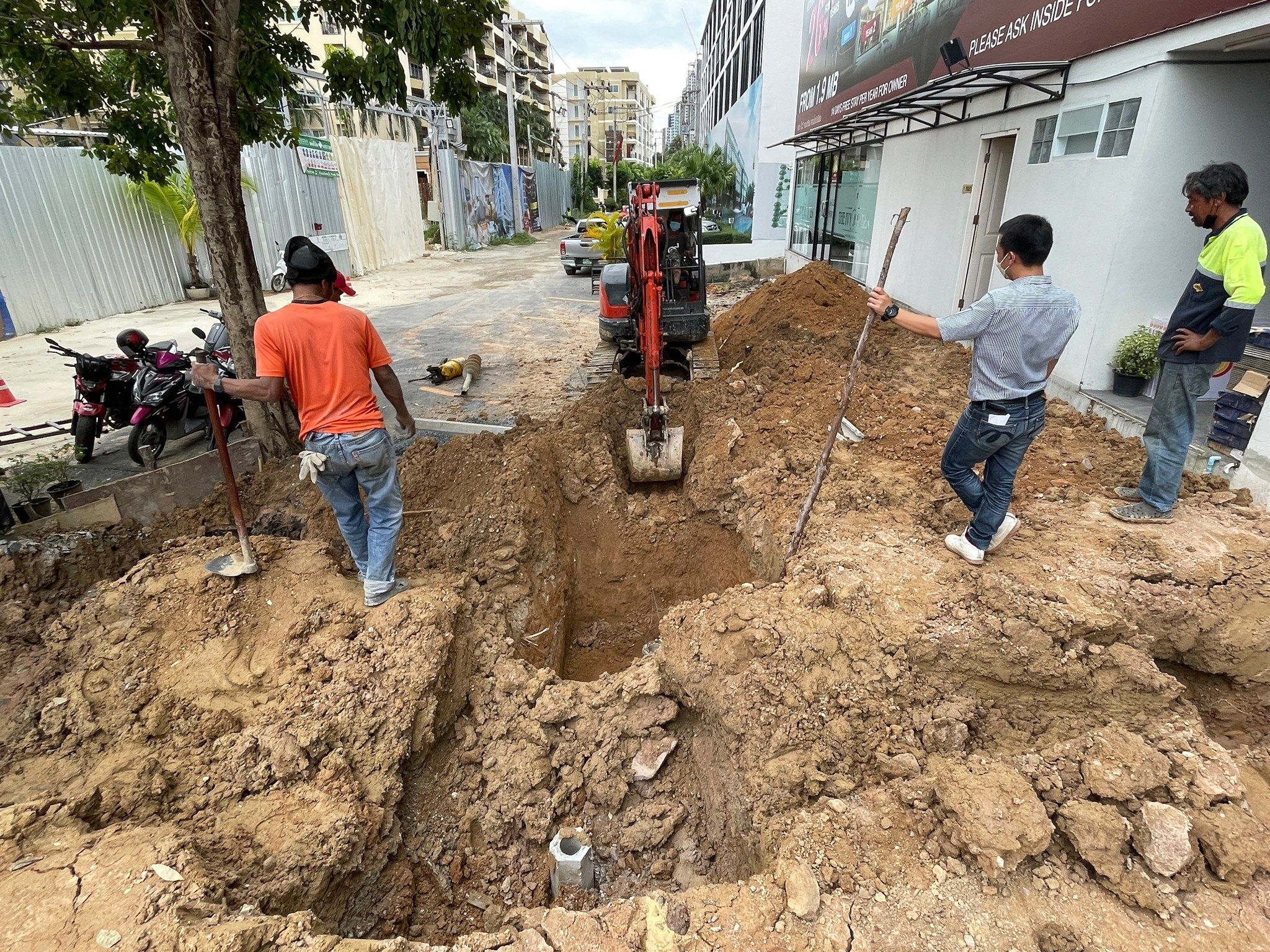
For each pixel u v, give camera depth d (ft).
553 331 42.04
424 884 10.94
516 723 12.76
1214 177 12.21
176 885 8.20
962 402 21.76
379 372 12.77
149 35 19.79
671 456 20.85
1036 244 11.03
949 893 8.59
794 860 9.02
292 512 17.54
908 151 34.53
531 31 238.68
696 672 12.31
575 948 8.15
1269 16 14.02
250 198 56.65
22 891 8.07
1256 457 14.76
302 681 11.78
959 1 27.55
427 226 111.96
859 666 11.37
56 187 43.32
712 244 66.49
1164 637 11.60
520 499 17.28
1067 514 14.75
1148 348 18.65
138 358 22.33
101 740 10.81
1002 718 11.14
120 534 16.39
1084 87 20.13
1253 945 7.88
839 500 16.39
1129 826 8.82
